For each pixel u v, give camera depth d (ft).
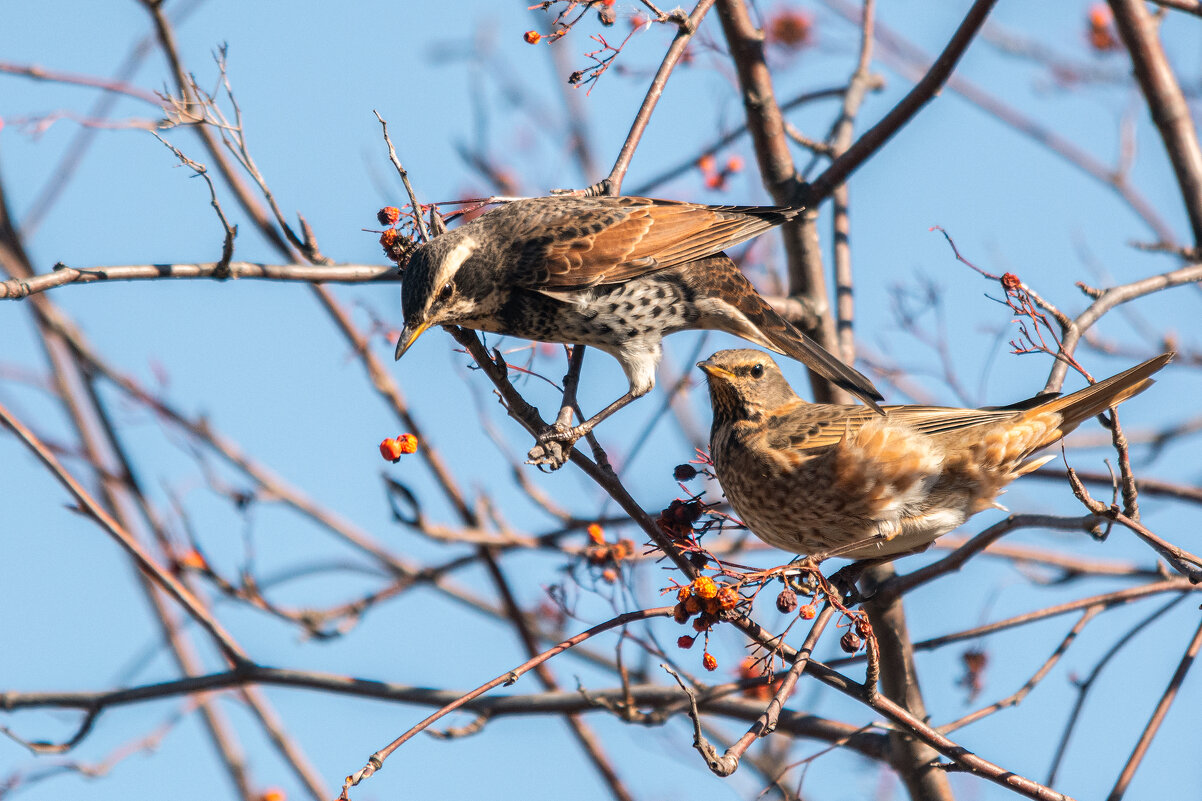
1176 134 41.24
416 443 28.48
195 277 33.42
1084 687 34.65
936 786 36.88
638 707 37.40
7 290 30.48
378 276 35.96
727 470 35.14
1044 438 32.12
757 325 37.40
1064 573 42.47
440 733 36.81
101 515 37.55
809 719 35.91
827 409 34.35
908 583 37.14
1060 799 28.07
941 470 32.27
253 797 43.14
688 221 37.24
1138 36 41.68
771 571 26.20
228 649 37.73
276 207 35.27
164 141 32.09
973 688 39.75
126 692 37.17
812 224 42.52
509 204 37.60
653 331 36.96
